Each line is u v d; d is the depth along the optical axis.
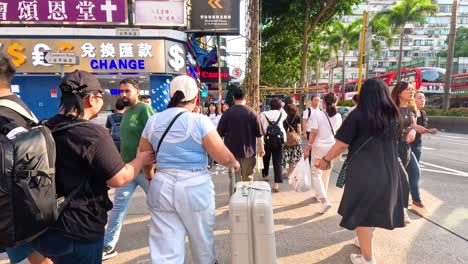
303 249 3.33
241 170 4.48
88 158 1.71
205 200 2.12
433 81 26.17
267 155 6.26
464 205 4.61
